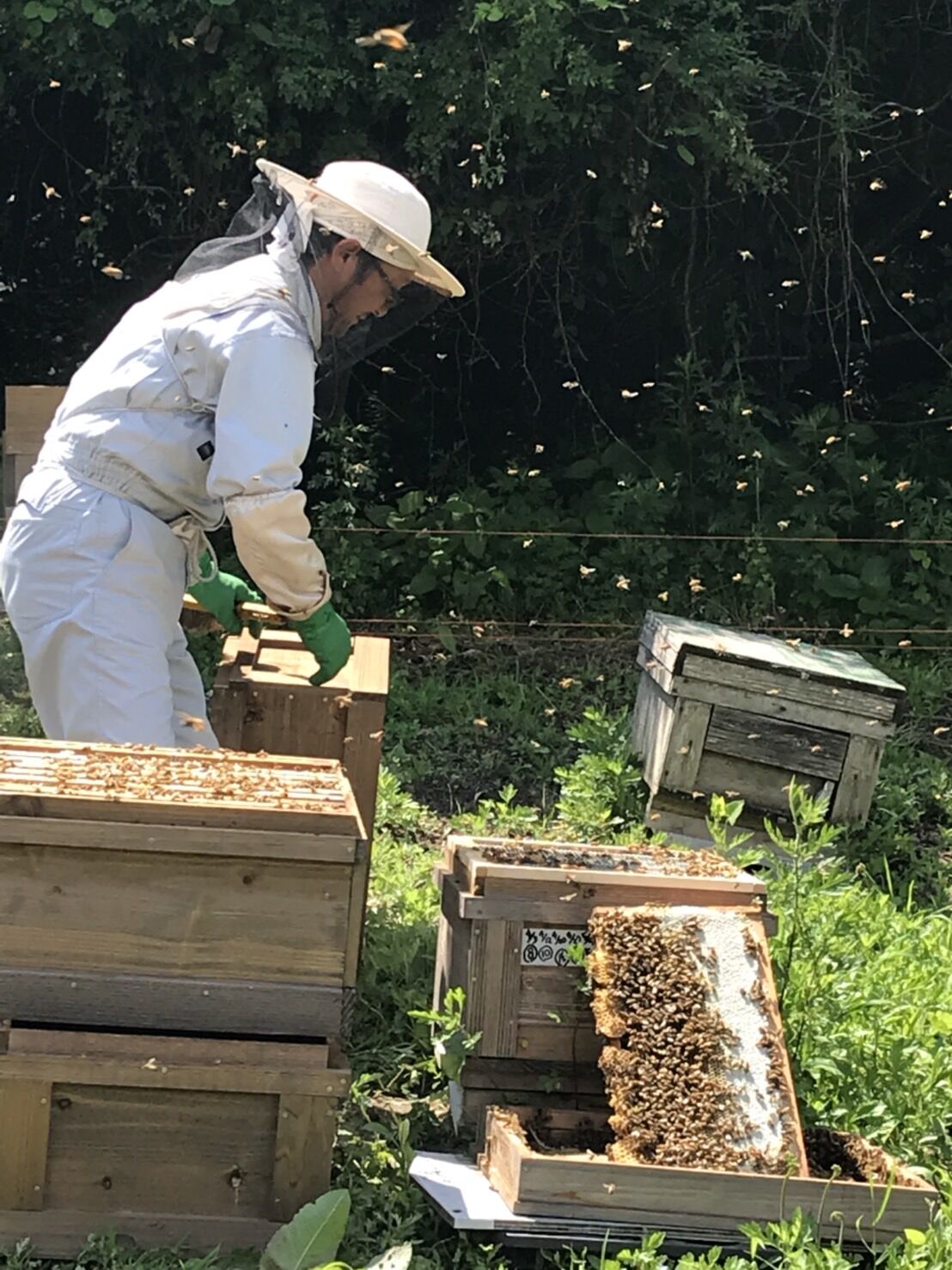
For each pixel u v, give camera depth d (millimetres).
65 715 2605
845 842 4152
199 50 5816
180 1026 2035
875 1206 2129
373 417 7062
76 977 2018
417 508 6246
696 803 4141
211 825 2006
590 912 2367
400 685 5414
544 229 6770
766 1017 2268
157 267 6801
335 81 5844
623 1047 2242
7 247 6938
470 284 7051
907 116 7078
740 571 6434
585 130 6188
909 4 6848
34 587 2613
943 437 7184
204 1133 2057
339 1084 2045
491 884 2352
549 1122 2326
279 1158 2053
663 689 4195
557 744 5055
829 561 6410
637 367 7348
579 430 7320
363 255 2602
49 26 5676
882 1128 2424
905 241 7426
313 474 7051
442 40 5871
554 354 7309
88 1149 2041
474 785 4723
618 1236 2104
